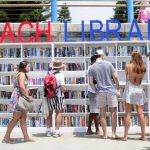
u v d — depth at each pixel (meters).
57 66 9.57
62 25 11.56
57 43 10.73
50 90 9.42
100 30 11.23
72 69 11.05
